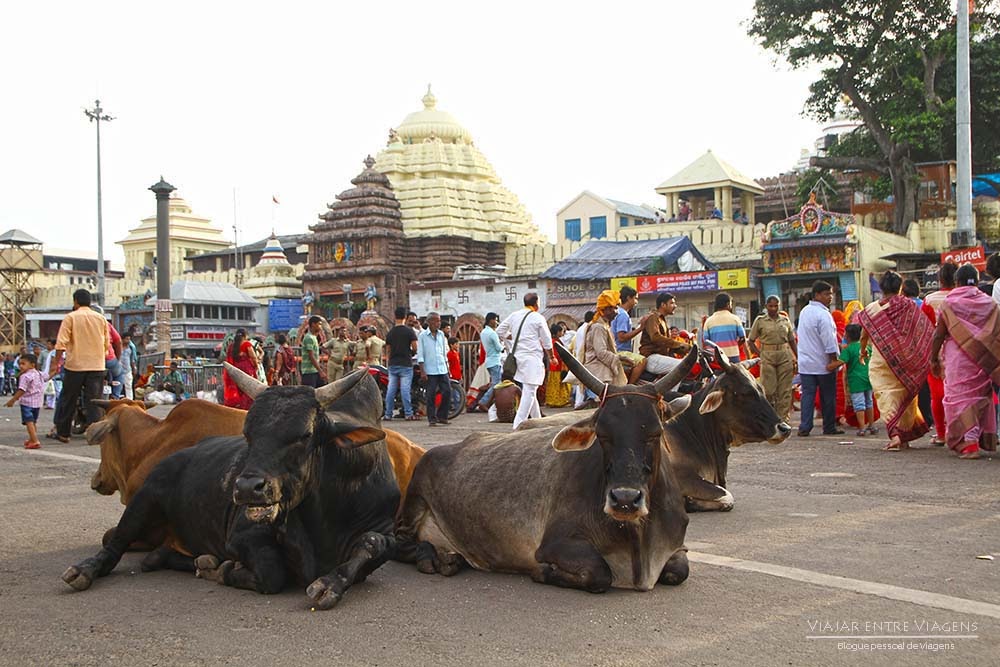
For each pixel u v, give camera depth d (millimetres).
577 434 4793
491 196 45000
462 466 5645
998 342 9797
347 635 4254
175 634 4301
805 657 3920
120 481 6449
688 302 28359
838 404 13719
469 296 33031
